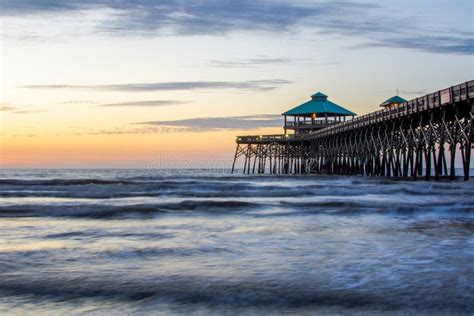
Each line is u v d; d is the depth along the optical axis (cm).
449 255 1180
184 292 880
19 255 1188
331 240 1406
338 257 1161
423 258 1144
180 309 800
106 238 1455
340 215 2031
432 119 3894
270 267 1060
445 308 794
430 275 980
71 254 1201
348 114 8938
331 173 7631
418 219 1903
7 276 988
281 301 833
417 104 3925
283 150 9594
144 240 1416
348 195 3109
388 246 1304
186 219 1930
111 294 875
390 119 4594
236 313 781
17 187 3669
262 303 825
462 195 2925
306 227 1683
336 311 786
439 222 1811
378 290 883
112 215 2042
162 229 1648
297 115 9156
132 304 825
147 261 1127
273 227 1688
